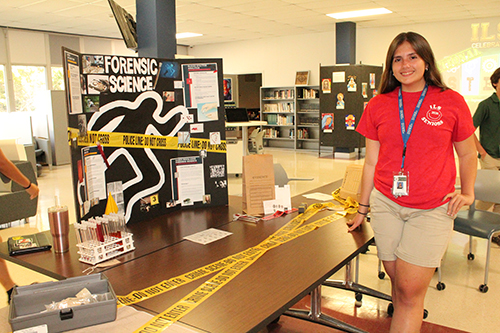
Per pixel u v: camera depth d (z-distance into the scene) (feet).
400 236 5.91
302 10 29.07
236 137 27.66
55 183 26.23
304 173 27.91
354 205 8.97
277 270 5.59
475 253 13.06
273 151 40.88
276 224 7.89
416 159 5.60
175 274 5.58
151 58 8.47
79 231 6.20
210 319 4.32
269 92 43.68
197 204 9.48
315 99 40.47
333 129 34.78
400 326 5.82
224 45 46.24
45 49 37.04
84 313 4.17
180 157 9.17
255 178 8.63
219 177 9.59
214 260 6.06
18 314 4.43
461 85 33.30
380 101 6.08
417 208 5.63
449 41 33.47
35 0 24.81
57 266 5.92
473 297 10.00
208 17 31.37
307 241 6.79
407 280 5.71
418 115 5.59
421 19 32.68
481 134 13.65
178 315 4.42
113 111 7.82
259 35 41.04
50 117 32.55
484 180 11.37
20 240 6.84
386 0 25.95
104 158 7.67
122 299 4.85
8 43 34.53
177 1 25.90
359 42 37.47
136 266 5.91
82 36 39.55
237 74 45.70
